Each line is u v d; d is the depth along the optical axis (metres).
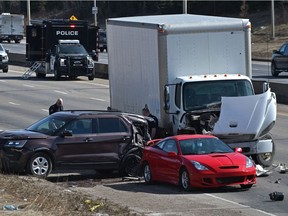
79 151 38.47
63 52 95.75
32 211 26.12
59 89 85.00
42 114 65.25
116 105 47.69
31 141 38.00
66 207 27.41
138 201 31.83
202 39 40.84
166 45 40.38
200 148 35.19
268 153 39.75
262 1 172.38
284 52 87.88
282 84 68.19
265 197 32.47
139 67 43.47
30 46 100.94
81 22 100.94
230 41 41.31
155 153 36.47
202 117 39.22
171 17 44.59
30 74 101.06
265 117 38.44
